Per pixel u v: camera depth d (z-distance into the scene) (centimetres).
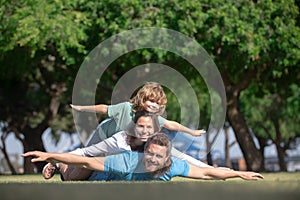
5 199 256
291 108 3916
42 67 2856
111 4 1922
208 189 283
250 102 3909
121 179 684
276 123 4166
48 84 3070
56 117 3859
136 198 254
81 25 1931
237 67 2053
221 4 1956
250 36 1942
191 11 1922
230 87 2256
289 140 5675
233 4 1975
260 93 2542
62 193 272
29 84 3212
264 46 1958
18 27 1894
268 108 4034
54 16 1909
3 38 1945
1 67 2291
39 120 3644
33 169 3161
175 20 1909
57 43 1900
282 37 1984
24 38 1869
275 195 257
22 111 3275
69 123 3919
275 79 2386
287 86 2447
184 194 264
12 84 3158
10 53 2130
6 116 3262
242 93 3694
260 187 290
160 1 1914
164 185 323
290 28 2002
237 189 280
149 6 1930
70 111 3625
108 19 1919
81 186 321
